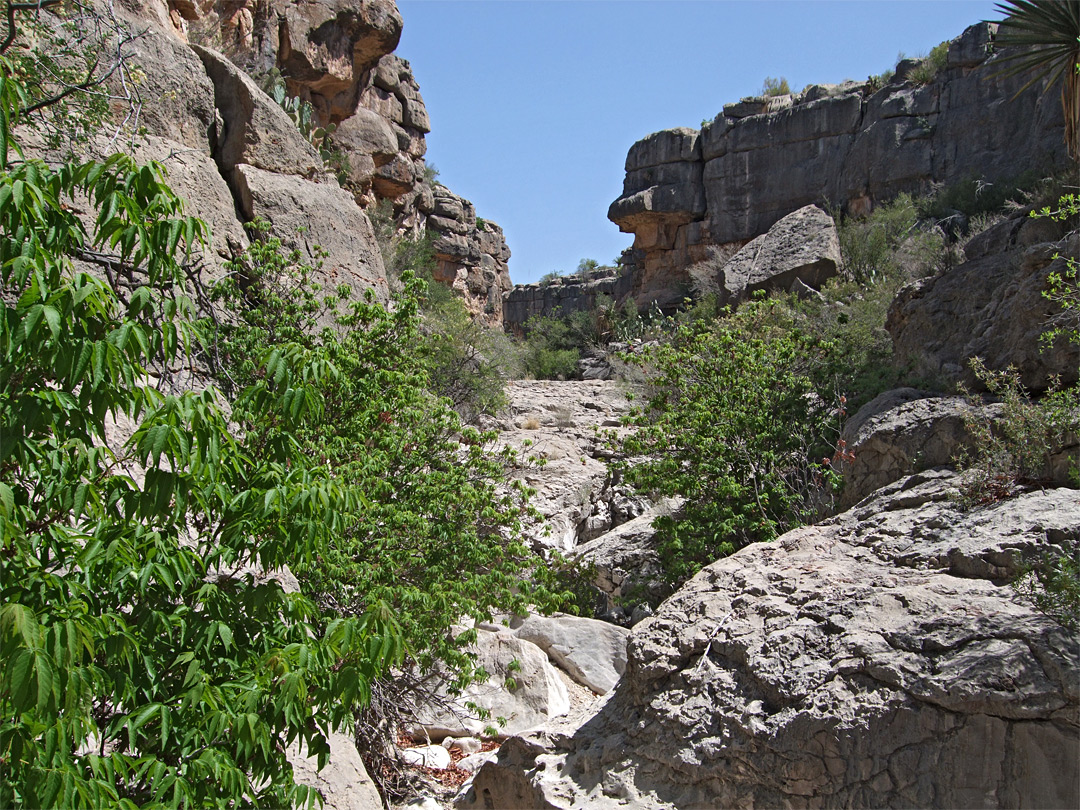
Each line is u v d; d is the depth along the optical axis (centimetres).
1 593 271
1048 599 436
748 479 938
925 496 621
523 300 5444
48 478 297
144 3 1188
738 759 461
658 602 992
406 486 742
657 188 3431
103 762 276
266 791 339
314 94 2289
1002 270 977
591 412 1891
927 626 457
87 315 281
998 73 1117
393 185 2709
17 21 755
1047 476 582
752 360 1001
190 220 319
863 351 1136
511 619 950
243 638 339
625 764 512
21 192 272
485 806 587
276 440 350
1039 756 382
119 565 309
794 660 484
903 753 414
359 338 837
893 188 2861
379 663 321
